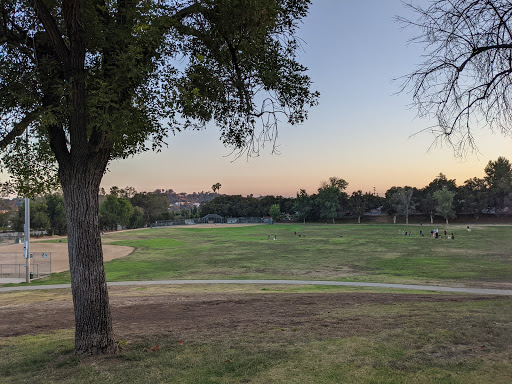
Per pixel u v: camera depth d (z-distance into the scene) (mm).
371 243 57562
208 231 105500
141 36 6352
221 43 7891
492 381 4941
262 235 84000
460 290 20656
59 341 8977
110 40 6934
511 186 114812
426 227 98375
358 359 6207
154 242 68125
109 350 7402
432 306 11758
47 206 106438
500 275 27578
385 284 23750
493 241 55562
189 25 7730
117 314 12812
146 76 7004
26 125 6852
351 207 146875
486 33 5227
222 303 14641
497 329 7543
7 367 6969
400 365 5789
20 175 9258
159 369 6258
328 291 20219
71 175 7328
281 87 8125
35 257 44625
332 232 88188
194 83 7777
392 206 133500
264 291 20312
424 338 7207
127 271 33250
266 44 7977
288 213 179750
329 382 5293
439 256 40219
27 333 10703
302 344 7367
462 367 5535
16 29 7305
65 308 14930
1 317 13305
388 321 9203
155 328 9922
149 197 172750
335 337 7801
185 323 10586
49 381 5977
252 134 8719
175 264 38000
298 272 31469
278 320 10383
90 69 7633
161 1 7031
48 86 6973
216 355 6906
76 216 7332
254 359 6508
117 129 6641
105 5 6848
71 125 7281
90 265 7379
